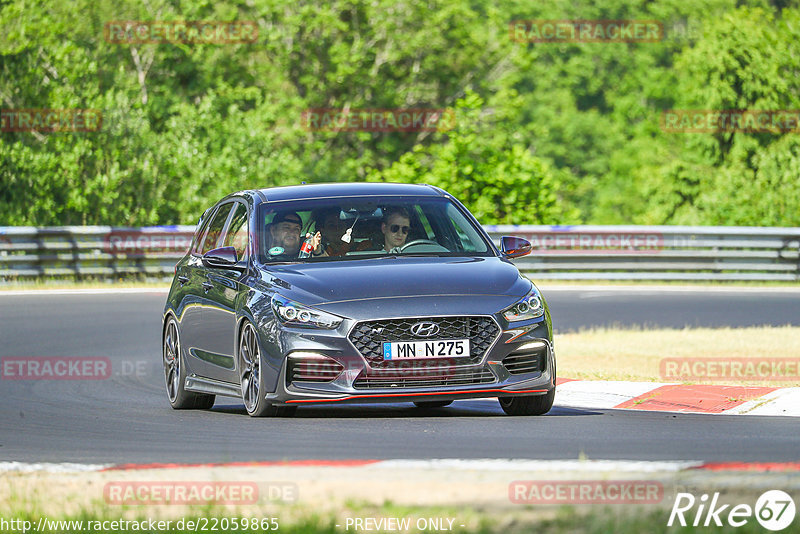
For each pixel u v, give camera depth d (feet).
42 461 73.20
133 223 324.39
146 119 340.59
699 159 432.66
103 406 104.99
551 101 614.75
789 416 88.84
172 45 387.14
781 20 425.28
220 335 92.53
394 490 57.11
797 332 150.51
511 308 83.30
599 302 200.34
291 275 86.28
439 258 89.81
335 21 415.44
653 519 50.88
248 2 431.84
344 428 81.46
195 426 86.53
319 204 93.91
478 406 99.45
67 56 330.13
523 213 266.16
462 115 272.51
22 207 313.94
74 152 315.58
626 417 87.51
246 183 336.90
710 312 184.44
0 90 325.21
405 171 273.95
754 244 238.89
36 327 168.96
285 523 51.19
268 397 83.71
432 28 429.79
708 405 94.73
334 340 80.89
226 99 394.52
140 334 161.48
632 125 613.52
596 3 627.05
